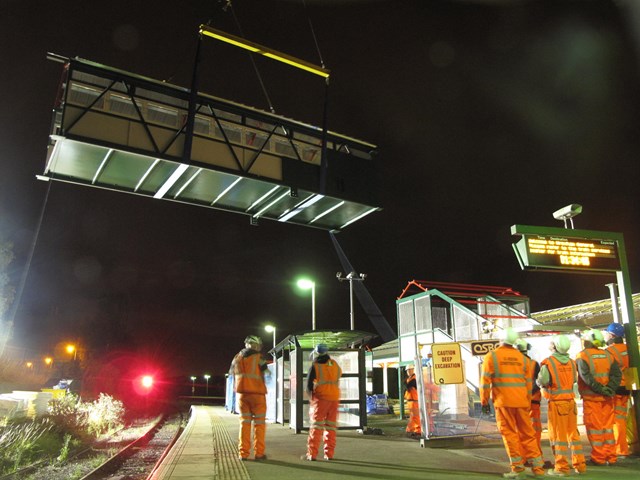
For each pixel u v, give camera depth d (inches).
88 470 511.8
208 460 352.8
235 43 509.7
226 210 610.2
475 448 407.8
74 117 451.2
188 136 484.4
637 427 350.9
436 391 449.4
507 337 287.9
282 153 559.2
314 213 637.9
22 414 705.6
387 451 393.4
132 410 1636.3
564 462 283.0
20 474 472.4
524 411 283.0
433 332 696.4
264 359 369.7
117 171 517.0
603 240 392.2
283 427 639.1
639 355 363.9
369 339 641.6
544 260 374.6
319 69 563.5
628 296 380.2
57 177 513.0
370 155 618.5
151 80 486.0
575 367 330.6
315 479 280.1
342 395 573.6
